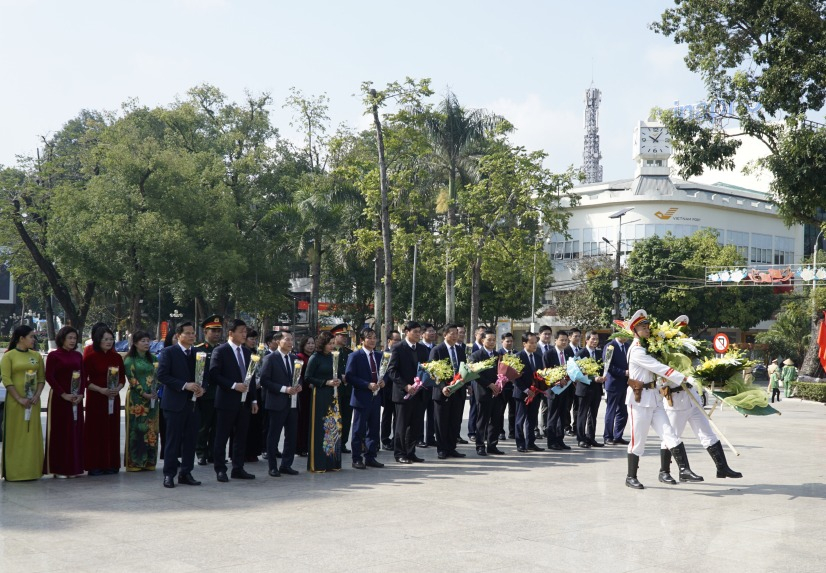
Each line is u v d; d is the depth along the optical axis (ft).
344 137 142.82
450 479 34.01
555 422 44.62
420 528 24.27
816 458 40.81
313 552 21.34
